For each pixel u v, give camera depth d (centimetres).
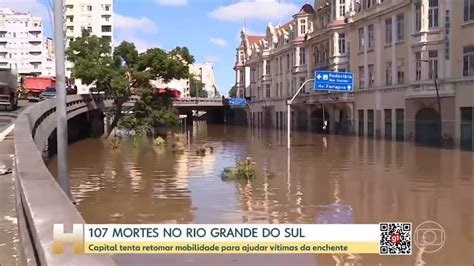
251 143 4675
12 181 905
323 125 5853
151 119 4944
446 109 3597
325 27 5678
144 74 4653
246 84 9550
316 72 3991
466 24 3409
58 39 1339
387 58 4416
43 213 445
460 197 1822
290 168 2720
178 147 4075
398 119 4231
